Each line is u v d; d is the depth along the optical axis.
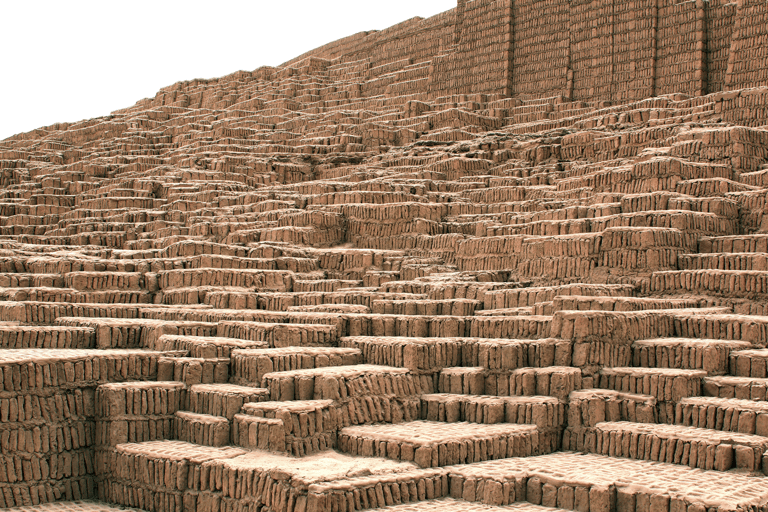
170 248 28.78
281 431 13.45
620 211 25.14
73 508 13.87
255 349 16.05
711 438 13.16
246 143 53.22
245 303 22.45
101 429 14.78
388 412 15.16
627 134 34.94
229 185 41.12
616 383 15.49
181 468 13.33
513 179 35.66
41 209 42.91
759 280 19.53
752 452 12.73
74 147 68.06
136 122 67.31
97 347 17.23
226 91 77.38
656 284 21.28
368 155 47.03
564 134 40.75
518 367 15.98
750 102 33.66
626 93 47.03
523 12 53.28
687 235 22.75
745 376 15.37
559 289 20.62
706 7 44.38
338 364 16.22
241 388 14.88
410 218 30.52
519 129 45.69
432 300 20.97
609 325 16.00
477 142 42.78
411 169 39.88
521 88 53.16
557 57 51.06
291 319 18.86
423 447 13.19
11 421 13.93
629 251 22.20
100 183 47.75
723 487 11.73
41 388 14.35
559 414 14.91
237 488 12.63
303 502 11.68
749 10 40.94
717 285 20.14
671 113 37.81
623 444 14.07
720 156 28.89
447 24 63.56
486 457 13.88
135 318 20.09
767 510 11.17
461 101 53.47
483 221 28.58
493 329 17.56
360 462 13.15
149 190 42.34
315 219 30.72
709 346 15.42
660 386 14.85
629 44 47.09
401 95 62.03
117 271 26.11
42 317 19.09
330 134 52.62
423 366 16.19
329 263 28.20
